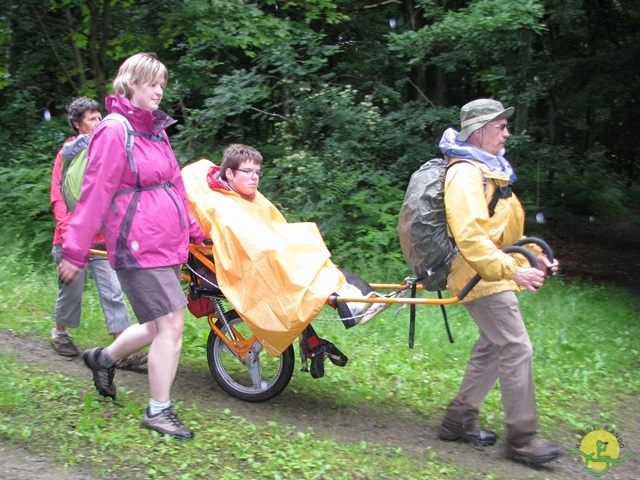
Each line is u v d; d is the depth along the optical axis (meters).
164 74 3.69
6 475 3.21
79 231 3.53
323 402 4.66
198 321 6.00
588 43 13.46
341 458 3.79
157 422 3.77
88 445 3.57
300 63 10.42
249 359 4.44
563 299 8.34
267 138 10.77
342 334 6.13
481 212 3.75
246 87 9.64
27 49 10.77
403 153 10.62
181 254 3.79
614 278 11.63
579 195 18.78
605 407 5.27
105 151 3.55
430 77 13.33
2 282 6.55
